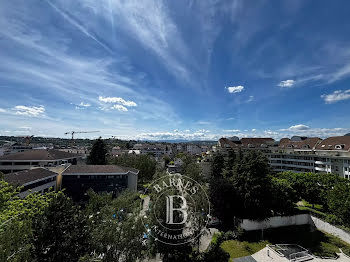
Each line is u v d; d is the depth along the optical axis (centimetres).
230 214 3097
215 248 2283
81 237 1316
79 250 1276
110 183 4275
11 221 1144
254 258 2214
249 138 8588
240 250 2394
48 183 3609
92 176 4203
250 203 2930
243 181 3064
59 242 1238
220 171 4809
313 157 5738
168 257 1719
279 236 2775
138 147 13662
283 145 7756
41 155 4728
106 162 6284
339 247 2448
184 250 1741
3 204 1445
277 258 2212
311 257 2228
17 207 1484
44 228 1237
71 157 5675
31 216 1390
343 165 4759
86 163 6444
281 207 3131
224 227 3028
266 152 7512
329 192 3009
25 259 1071
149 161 6425
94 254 1295
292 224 3114
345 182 3316
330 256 2241
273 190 3073
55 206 1332
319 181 3644
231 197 3105
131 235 1451
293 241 2644
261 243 2572
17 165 4434
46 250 1235
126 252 1472
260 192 2889
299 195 3650
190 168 4725
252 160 3095
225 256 2195
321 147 5781
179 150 17075
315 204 3925
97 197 2739
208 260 2044
